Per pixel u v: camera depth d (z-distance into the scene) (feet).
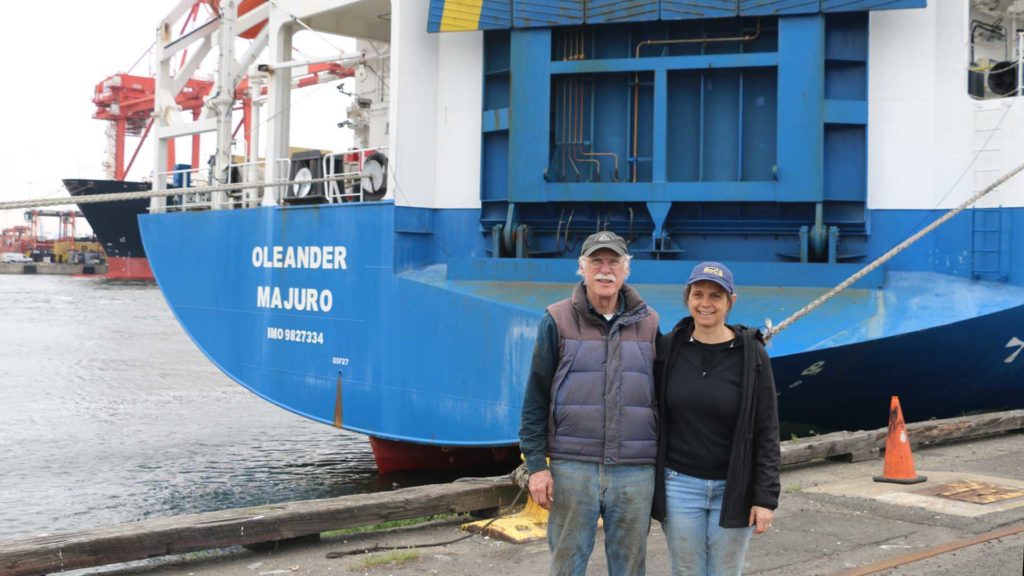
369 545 21.76
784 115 34.76
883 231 35.40
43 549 18.34
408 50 41.22
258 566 20.21
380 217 41.63
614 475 14.16
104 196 39.83
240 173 54.90
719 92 36.63
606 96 38.19
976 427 34.73
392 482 47.47
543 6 37.63
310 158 47.57
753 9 34.86
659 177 36.50
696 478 13.80
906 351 31.14
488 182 41.04
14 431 63.31
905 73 35.19
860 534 21.91
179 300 54.80
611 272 14.03
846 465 30.40
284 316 47.42
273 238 48.16
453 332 38.37
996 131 33.94
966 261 34.22
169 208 59.52
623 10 36.42
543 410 14.49
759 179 36.24
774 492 13.41
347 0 47.19
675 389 13.88
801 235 34.88
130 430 63.77
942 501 24.48
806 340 30.86
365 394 42.68
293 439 60.49
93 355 112.47
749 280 34.76
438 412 39.14
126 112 349.82
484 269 38.83
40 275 422.41
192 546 20.04
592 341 14.28
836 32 35.53
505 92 40.75
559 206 38.63
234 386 86.48
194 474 50.06
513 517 23.00
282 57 52.13
